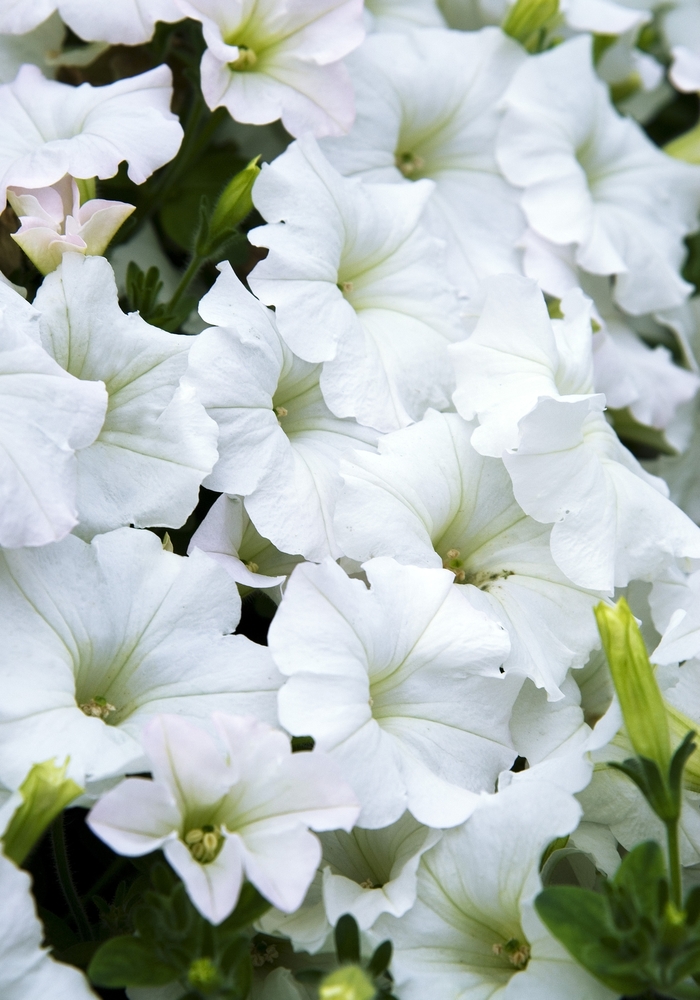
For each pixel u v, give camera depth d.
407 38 0.88
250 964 0.73
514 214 0.88
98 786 0.74
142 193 0.86
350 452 0.79
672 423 0.91
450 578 0.78
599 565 0.79
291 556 0.80
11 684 0.74
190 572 0.77
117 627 0.76
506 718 0.78
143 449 0.77
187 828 0.73
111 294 0.78
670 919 0.72
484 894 0.76
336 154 0.85
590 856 0.78
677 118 0.98
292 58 0.83
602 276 0.90
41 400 0.75
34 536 0.74
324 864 0.77
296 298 0.80
